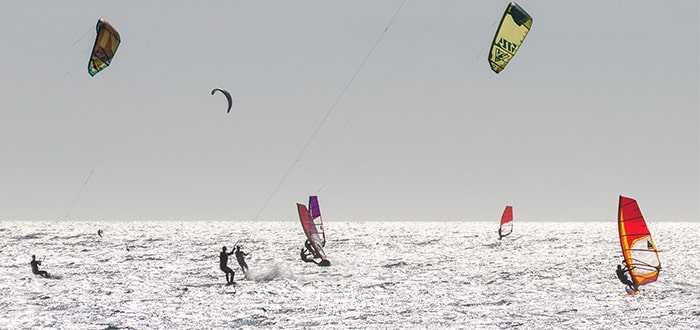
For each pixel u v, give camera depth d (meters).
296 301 109.88
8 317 94.62
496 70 92.56
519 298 115.56
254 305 105.56
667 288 128.50
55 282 138.62
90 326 88.81
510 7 87.81
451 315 97.81
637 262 118.31
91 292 121.56
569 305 106.94
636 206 117.44
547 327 88.75
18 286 130.50
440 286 132.75
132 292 121.50
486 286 133.50
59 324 89.94
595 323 91.06
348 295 117.38
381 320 93.75
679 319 92.94
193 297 114.31
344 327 88.81
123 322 91.44
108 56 93.75
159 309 101.69
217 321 92.50
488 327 89.06
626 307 104.12
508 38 90.12
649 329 86.69
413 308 103.88
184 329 87.19
